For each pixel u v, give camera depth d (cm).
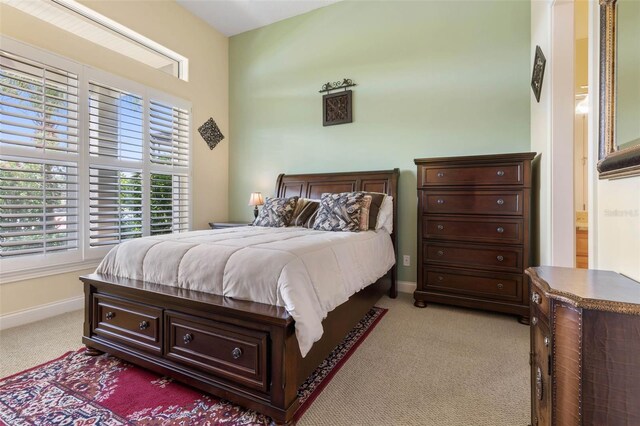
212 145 443
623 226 116
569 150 217
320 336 157
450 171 287
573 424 83
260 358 143
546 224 236
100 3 306
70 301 285
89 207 298
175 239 211
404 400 159
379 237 291
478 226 276
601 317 78
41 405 153
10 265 246
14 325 249
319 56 400
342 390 167
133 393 163
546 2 231
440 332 240
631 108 108
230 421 143
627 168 104
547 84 230
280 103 429
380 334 237
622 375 77
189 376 163
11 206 244
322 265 179
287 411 138
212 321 158
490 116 312
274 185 434
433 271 295
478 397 161
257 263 161
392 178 338
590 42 144
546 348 96
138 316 183
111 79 315
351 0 379
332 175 369
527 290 257
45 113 266
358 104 375
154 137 363
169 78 380
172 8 382
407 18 349
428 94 338
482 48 315
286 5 394
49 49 268
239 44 460
